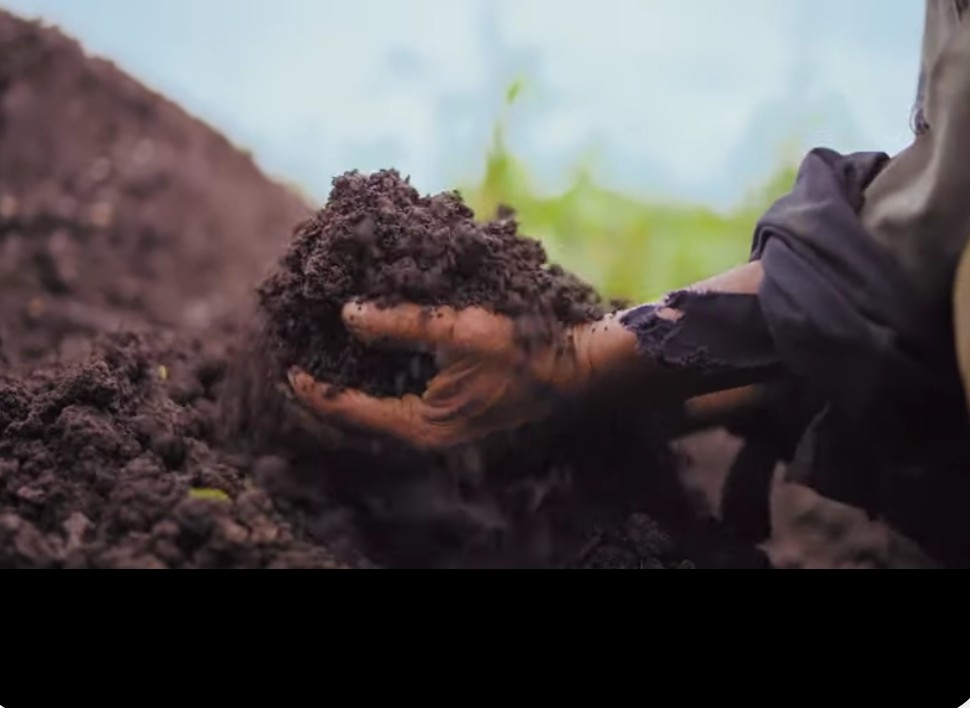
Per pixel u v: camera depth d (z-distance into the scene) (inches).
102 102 69.1
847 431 35.6
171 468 36.2
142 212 63.3
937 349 30.9
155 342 47.5
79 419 35.4
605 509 37.6
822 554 40.3
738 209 58.6
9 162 64.4
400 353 35.2
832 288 30.8
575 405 35.4
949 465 33.4
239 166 68.1
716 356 33.4
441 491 36.8
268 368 38.1
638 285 54.2
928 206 30.2
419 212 35.7
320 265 35.2
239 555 31.2
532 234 57.0
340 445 36.4
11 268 57.2
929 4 33.3
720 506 39.6
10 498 33.4
